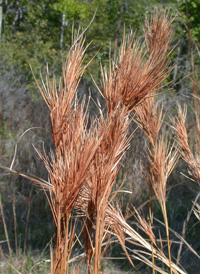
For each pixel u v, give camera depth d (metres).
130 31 0.79
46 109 6.25
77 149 0.63
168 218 3.72
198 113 1.14
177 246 3.22
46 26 15.45
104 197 0.67
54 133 0.68
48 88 0.70
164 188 0.93
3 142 5.29
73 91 0.70
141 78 0.73
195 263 2.96
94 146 0.63
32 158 4.28
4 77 7.70
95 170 0.66
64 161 0.66
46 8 19.14
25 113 6.38
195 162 1.15
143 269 2.99
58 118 0.67
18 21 23.23
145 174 1.05
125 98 0.73
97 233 0.66
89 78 7.11
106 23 12.50
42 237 3.34
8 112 6.21
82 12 15.48
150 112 1.03
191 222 3.71
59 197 0.63
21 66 9.41
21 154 4.51
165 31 0.89
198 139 1.15
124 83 0.72
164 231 3.42
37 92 7.93
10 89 7.05
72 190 0.62
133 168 4.02
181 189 4.14
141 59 0.75
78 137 0.67
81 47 0.72
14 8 22.83
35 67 9.16
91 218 0.70
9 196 4.06
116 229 0.88
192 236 3.28
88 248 0.72
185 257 3.03
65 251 0.62
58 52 10.45
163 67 0.78
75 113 0.69
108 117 0.67
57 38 15.21
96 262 0.66
